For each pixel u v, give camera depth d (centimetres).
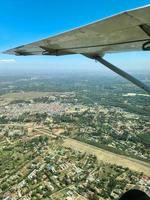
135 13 215
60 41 371
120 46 360
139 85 446
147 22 231
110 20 239
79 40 344
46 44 415
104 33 283
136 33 270
